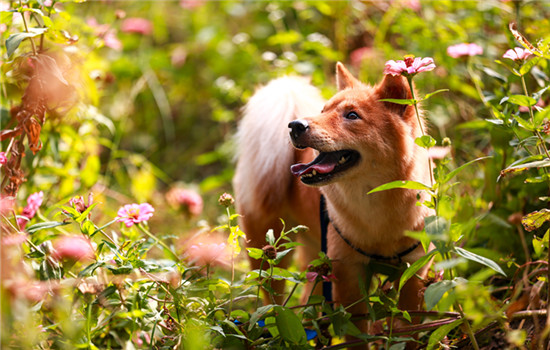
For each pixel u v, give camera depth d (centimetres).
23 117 315
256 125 382
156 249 428
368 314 307
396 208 304
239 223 391
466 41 470
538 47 281
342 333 274
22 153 325
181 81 726
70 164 446
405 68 266
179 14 811
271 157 372
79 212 276
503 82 367
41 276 272
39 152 402
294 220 391
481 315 235
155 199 533
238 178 393
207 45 737
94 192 459
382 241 312
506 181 352
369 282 317
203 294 287
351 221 314
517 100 269
